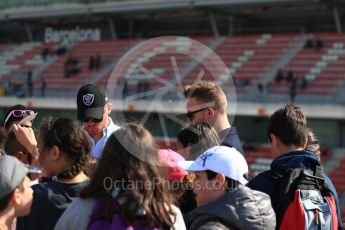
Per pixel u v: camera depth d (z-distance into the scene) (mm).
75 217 4754
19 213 4957
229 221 5227
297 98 45469
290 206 6027
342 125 43375
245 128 46031
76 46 68000
